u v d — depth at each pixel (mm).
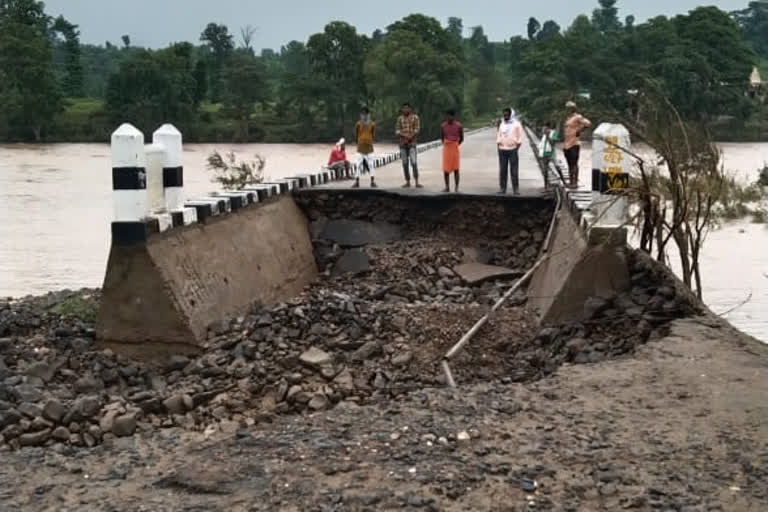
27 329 9578
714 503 4609
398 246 14867
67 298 11523
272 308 10398
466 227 15273
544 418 5875
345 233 15227
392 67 86688
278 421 6414
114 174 9047
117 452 5820
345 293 12930
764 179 36125
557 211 14172
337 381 8141
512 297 12352
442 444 5379
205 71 100312
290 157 66938
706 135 11477
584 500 4652
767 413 5926
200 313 9531
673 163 10273
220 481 4934
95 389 8242
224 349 9094
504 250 14914
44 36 106875
